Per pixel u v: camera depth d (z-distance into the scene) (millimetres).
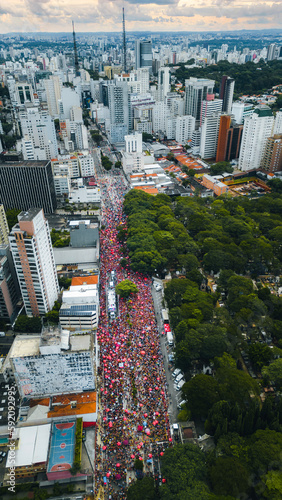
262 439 169375
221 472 158750
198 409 193250
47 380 197625
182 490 152375
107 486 168750
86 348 192250
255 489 158250
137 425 193125
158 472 172875
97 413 196250
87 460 175500
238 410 181000
